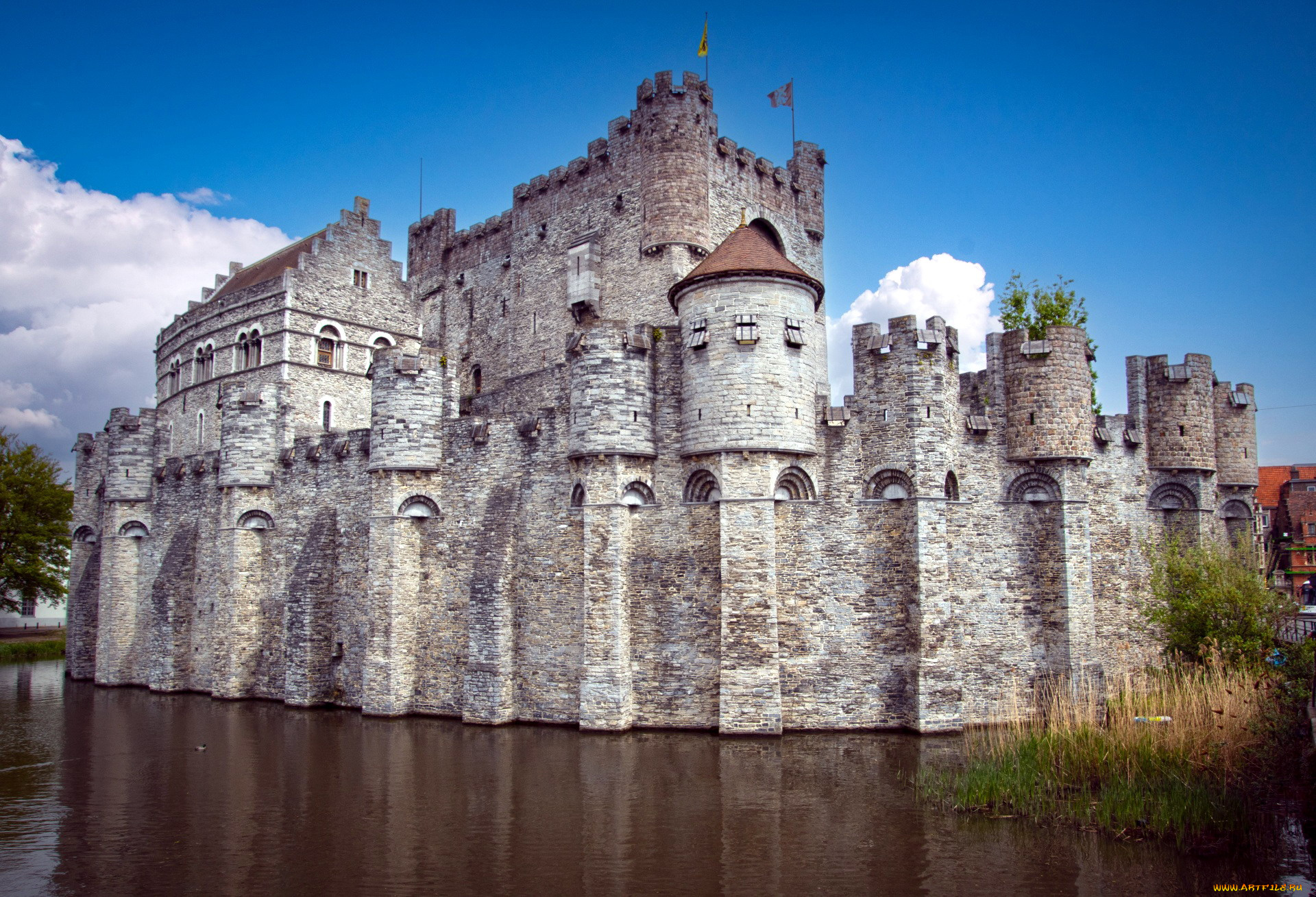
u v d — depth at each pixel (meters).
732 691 34.53
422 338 67.00
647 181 50.47
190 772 31.30
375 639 42.03
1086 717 28.78
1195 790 23.73
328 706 45.31
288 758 33.00
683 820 24.61
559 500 39.12
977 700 37.16
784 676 35.81
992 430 38.91
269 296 61.06
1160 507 42.00
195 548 54.12
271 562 49.81
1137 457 41.59
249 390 51.84
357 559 45.47
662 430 37.75
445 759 32.12
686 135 50.22
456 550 42.22
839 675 35.81
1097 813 23.89
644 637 36.94
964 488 38.31
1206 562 35.62
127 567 57.81
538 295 57.19
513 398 47.88
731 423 35.62
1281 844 21.91
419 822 24.94
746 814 25.05
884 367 37.00
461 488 42.50
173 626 52.78
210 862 22.23
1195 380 42.12
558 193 56.56
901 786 27.58
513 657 39.16
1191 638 34.25
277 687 48.28
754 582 34.84
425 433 42.91
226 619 49.31
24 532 75.31
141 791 28.88
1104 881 20.14
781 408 35.84
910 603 35.72
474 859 22.08
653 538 37.28
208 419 64.75
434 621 42.25
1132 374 42.25
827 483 37.00
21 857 22.86
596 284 53.00
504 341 59.59
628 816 25.06
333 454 47.44
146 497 58.44
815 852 22.09
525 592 39.34
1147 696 29.88
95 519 62.94
